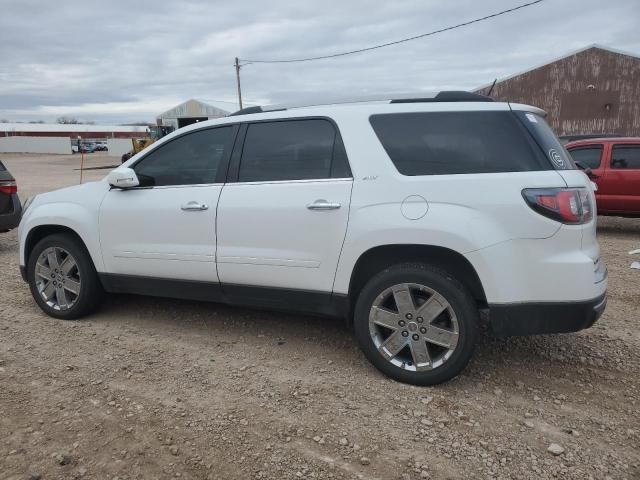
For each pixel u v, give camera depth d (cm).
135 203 432
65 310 471
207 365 382
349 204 352
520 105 350
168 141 434
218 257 399
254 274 389
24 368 376
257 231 383
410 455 278
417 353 346
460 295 330
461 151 339
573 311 318
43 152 6388
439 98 364
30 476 259
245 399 334
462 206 327
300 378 362
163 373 369
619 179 913
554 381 359
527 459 275
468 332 332
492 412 319
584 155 957
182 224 412
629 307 511
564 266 315
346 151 362
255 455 278
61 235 469
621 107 3191
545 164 327
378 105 367
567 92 3319
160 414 316
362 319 358
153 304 514
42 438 291
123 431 298
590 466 269
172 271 421
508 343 421
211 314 486
